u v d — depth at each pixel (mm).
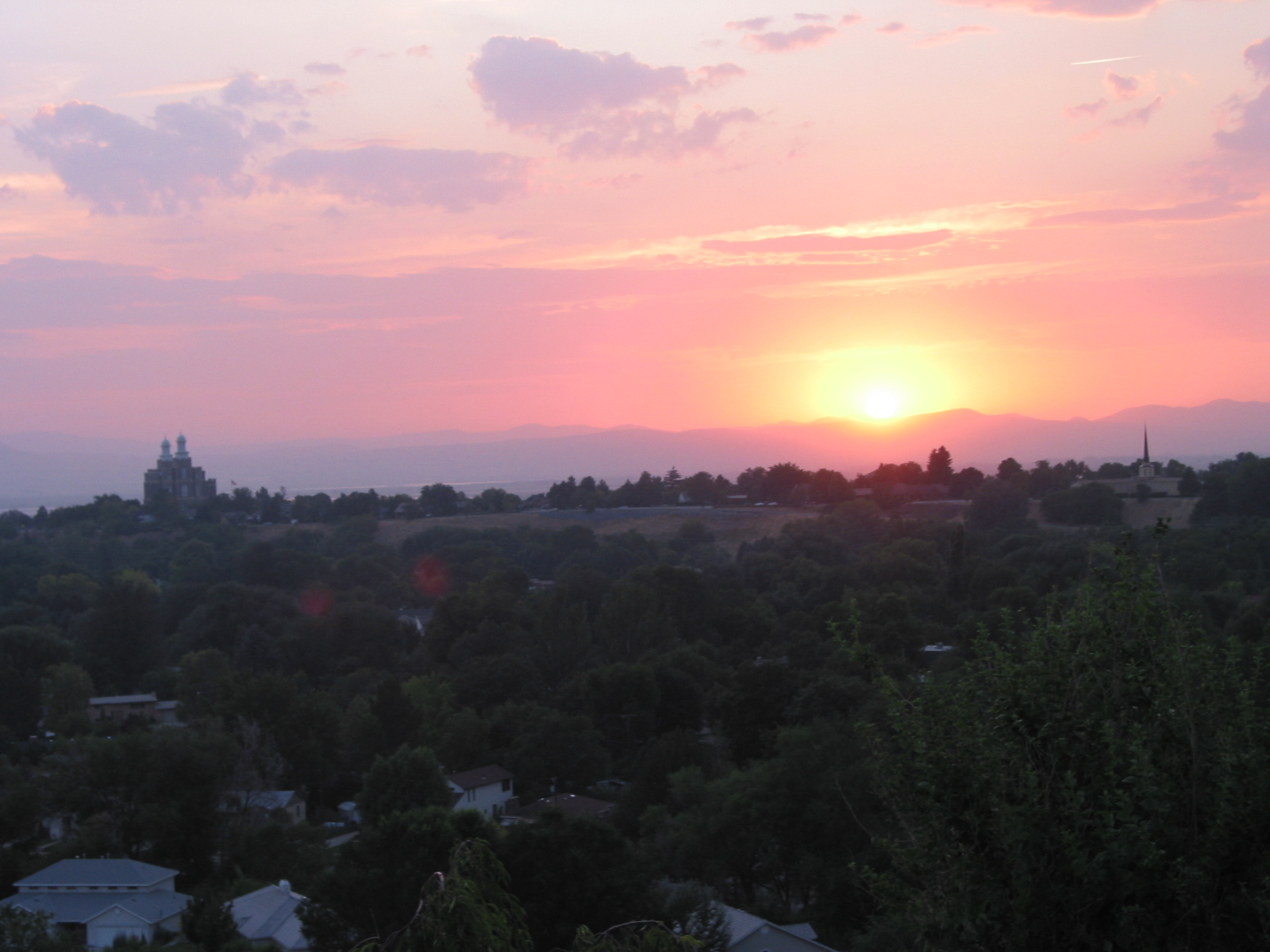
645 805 40656
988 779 8023
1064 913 7641
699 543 148500
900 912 8930
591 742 49438
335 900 22844
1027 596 51656
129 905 30906
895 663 42219
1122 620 8766
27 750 60062
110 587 86250
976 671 8961
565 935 20906
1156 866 7387
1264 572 61500
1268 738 7875
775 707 44188
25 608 99000
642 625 69188
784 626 76875
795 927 24156
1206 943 7453
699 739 54000
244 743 43594
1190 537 67000
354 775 52312
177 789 38156
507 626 73688
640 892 22344
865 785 28141
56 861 36219
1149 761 7707
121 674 82000
